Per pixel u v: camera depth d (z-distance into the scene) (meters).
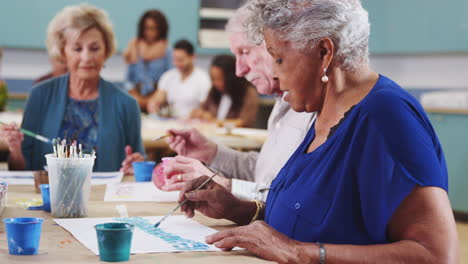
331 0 1.23
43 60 6.98
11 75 6.89
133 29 7.00
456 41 6.24
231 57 5.51
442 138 5.22
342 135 1.23
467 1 6.14
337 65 1.26
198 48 7.25
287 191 1.31
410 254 1.07
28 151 2.54
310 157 1.31
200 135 2.07
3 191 1.44
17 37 6.62
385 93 1.20
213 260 1.04
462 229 4.68
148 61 6.63
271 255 1.08
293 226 1.26
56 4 6.69
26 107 2.55
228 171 2.08
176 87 6.47
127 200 1.65
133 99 2.66
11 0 6.55
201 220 1.45
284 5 1.25
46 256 1.03
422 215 1.10
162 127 3.92
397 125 1.15
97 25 2.54
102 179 2.05
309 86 1.29
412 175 1.12
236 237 1.10
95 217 1.40
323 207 1.23
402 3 6.47
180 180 1.76
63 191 1.38
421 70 6.84
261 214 1.46
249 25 1.35
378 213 1.14
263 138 3.56
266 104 6.67
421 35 6.42
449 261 1.06
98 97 2.61
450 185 5.18
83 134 2.56
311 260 1.10
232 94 5.44
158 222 1.33
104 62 2.61
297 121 1.82
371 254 1.09
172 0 7.07
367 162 1.17
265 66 1.97
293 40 1.25
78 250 1.08
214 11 7.35
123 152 2.64
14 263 0.98
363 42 1.26
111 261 1.01
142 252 1.08
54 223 1.32
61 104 2.55
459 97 5.39
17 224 1.02
